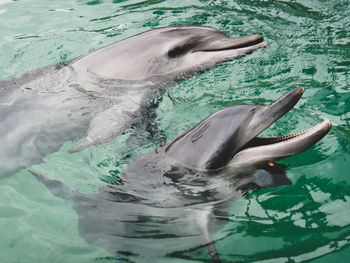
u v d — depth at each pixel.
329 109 3.05
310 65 3.34
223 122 2.74
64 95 3.20
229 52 3.30
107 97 3.21
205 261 2.55
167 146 2.81
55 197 2.77
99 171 2.86
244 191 2.71
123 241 2.62
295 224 2.62
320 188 2.72
